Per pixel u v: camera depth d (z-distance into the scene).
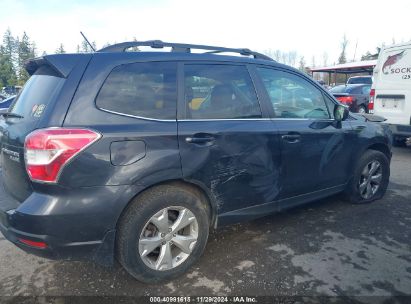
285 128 3.07
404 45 6.32
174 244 2.56
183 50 2.75
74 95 2.17
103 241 2.23
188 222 2.56
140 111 2.36
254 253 2.94
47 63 2.42
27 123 2.24
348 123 3.71
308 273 2.62
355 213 3.81
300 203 3.40
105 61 2.33
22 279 2.60
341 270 2.66
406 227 3.44
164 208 2.42
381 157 4.10
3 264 2.82
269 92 3.10
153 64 2.50
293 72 3.36
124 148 2.21
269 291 2.41
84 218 2.14
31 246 2.14
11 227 2.18
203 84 2.69
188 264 2.62
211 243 3.13
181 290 2.44
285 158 3.10
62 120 2.11
